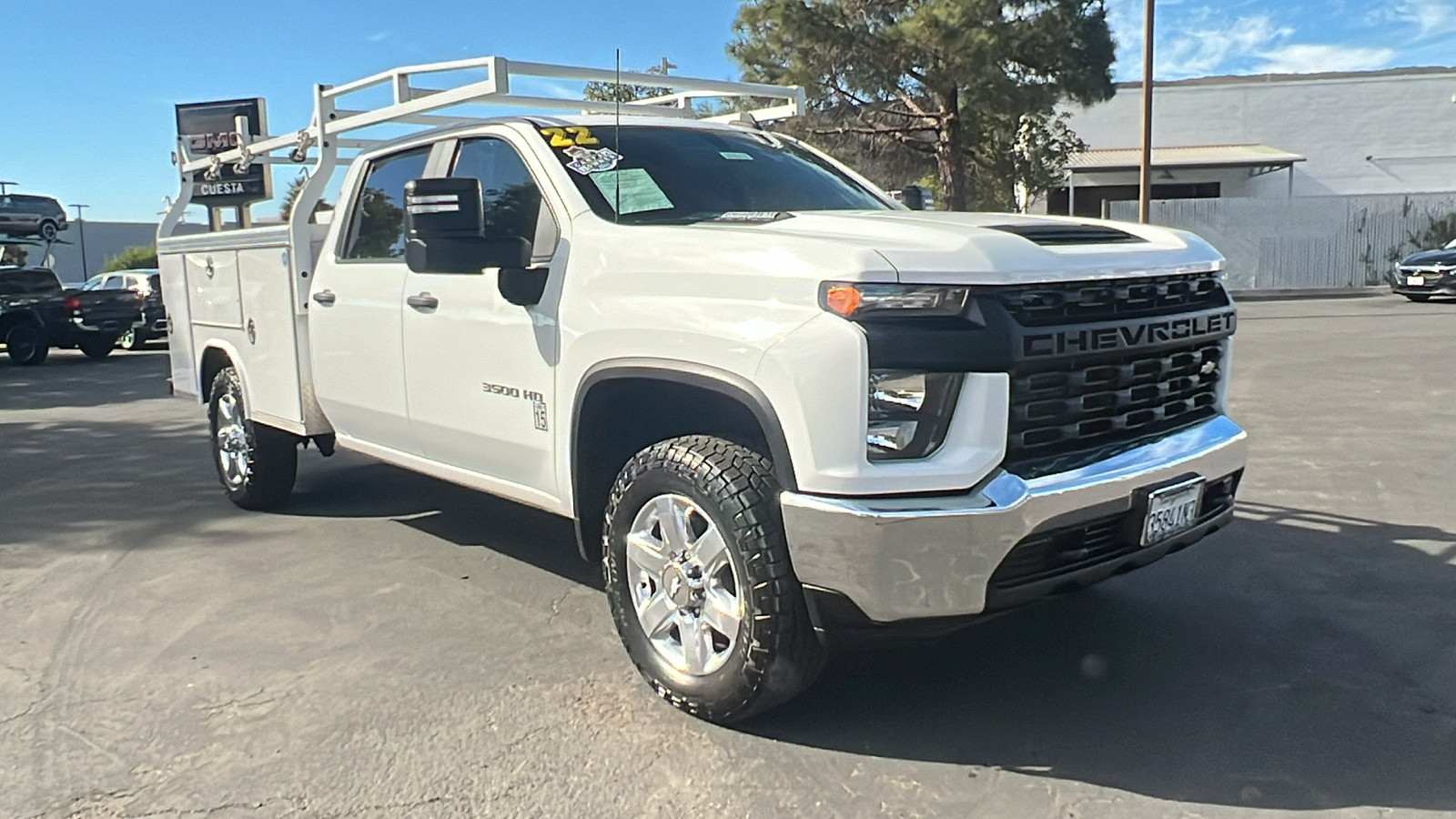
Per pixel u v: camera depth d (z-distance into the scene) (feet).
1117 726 11.15
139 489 23.82
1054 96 72.23
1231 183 118.83
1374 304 67.51
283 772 10.66
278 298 18.20
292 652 13.74
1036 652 13.02
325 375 17.21
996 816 9.56
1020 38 69.56
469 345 13.97
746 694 10.75
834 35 69.72
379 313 15.64
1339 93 120.06
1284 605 14.42
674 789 10.13
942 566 9.50
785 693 10.68
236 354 20.08
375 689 12.53
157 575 17.11
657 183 13.42
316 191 17.66
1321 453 23.59
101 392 45.62
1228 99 121.70
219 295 20.44
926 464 9.53
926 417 9.62
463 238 12.00
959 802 9.80
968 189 88.63
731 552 10.53
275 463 20.52
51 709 12.19
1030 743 10.84
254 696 12.42
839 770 10.40
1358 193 121.39
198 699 12.37
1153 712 11.46
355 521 20.26
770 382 9.97
